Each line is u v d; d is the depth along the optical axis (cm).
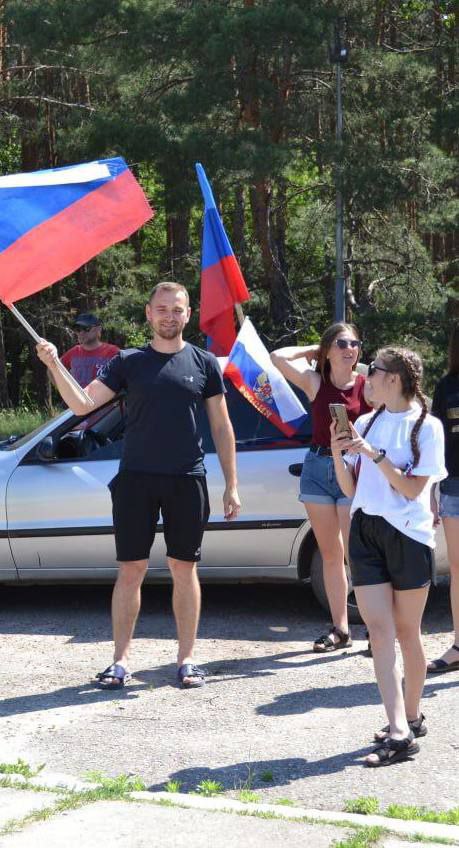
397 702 626
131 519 789
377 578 630
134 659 859
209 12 3073
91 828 504
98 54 3303
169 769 623
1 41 3931
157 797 555
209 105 3080
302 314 3631
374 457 615
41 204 764
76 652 883
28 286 752
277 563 962
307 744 661
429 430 626
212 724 703
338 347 826
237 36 2972
